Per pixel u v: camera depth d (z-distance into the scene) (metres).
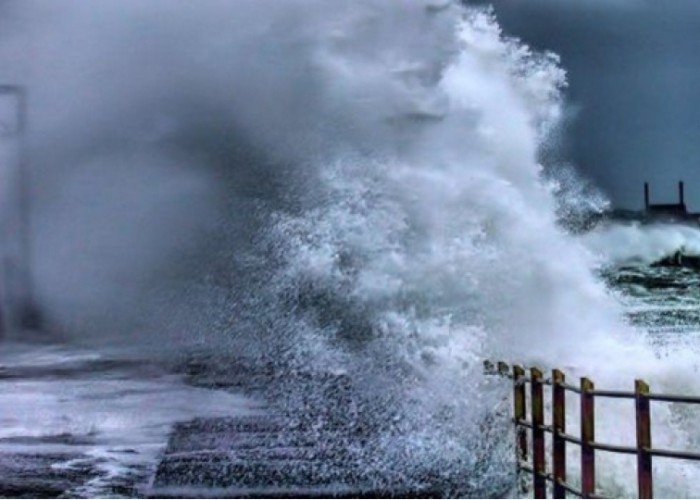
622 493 13.88
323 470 15.57
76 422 20.14
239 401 22.61
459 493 14.05
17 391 24.78
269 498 13.98
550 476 12.35
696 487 14.34
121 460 16.70
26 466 16.25
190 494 14.33
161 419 20.52
